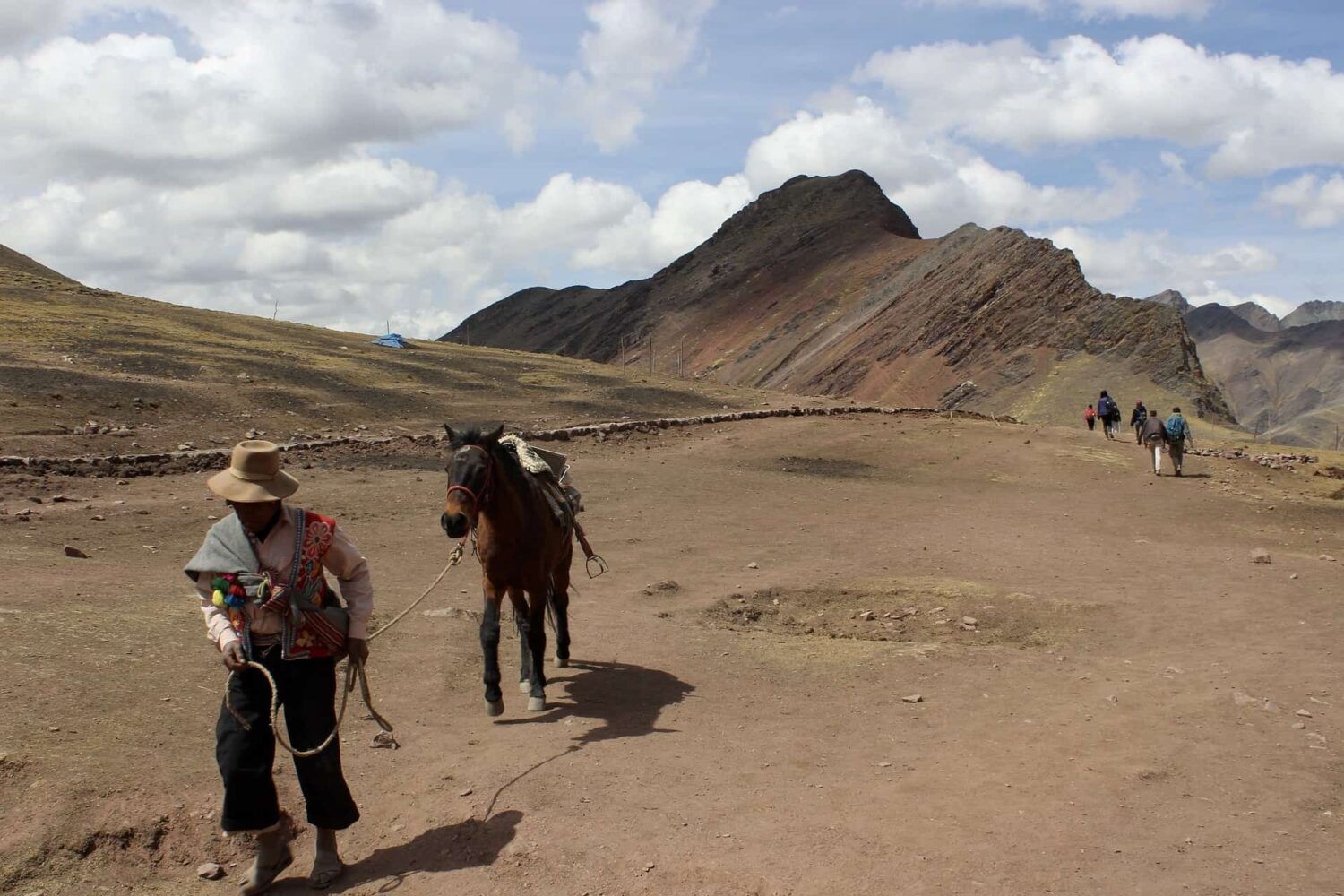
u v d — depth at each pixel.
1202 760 6.84
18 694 6.83
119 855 5.32
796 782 6.41
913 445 30.42
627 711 7.99
